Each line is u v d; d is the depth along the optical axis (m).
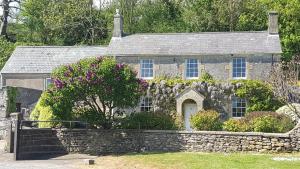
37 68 40.75
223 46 34.25
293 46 46.47
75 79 24.52
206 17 52.94
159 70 34.53
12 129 25.06
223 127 24.69
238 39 34.88
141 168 19.17
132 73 25.84
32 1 62.53
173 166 18.92
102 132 25.28
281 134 21.98
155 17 60.25
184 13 56.06
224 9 52.19
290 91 25.61
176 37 36.25
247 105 31.70
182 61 34.28
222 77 33.62
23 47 43.22
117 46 35.97
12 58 42.09
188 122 32.44
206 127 24.91
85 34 60.34
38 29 61.34
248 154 21.78
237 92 31.81
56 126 25.98
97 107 27.66
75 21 59.78
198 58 34.12
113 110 31.30
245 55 33.34
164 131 24.47
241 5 52.12
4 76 40.69
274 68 27.52
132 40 36.47
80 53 42.19
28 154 23.73
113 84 24.83
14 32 65.31
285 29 46.91
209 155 21.42
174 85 32.81
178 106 32.38
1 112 31.20
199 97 32.00
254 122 23.80
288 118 24.00
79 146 25.38
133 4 59.75
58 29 59.69
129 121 25.75
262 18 51.91
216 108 32.19
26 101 35.72
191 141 23.86
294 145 21.81
